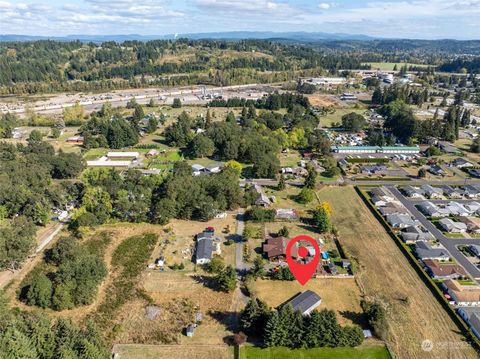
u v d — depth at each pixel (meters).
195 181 120.12
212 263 89.38
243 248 98.62
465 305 77.62
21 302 79.62
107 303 79.75
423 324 73.19
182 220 113.88
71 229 108.75
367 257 94.94
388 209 116.94
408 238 100.94
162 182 127.38
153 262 93.50
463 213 116.31
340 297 80.88
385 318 71.50
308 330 66.31
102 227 109.94
